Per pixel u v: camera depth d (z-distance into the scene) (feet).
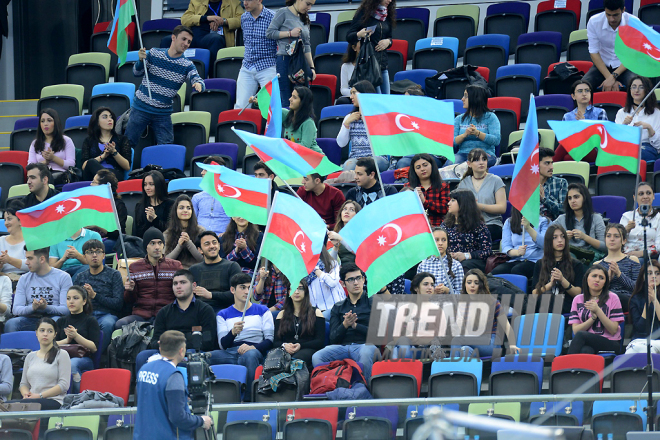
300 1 138.21
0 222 123.34
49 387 89.45
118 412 70.64
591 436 66.59
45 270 102.68
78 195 99.60
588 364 84.84
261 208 99.40
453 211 104.88
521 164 88.17
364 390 86.17
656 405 66.18
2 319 103.35
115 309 101.14
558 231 96.48
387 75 140.67
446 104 90.48
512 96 145.07
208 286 102.42
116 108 148.77
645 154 122.31
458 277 98.32
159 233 102.68
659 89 136.77
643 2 159.33
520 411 67.87
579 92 125.39
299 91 123.85
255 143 101.14
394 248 83.51
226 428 69.82
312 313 93.35
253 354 92.17
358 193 111.04
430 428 32.14
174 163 133.49
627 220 105.29
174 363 69.21
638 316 88.79
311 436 69.92
